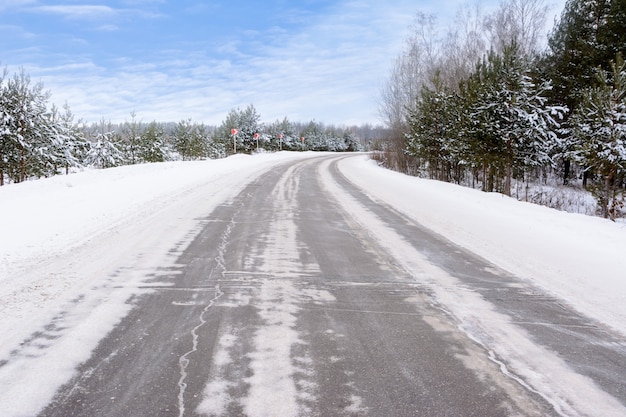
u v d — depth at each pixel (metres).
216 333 3.04
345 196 11.62
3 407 2.13
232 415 2.09
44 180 11.83
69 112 30.23
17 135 19.12
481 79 17.45
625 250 5.86
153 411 2.12
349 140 79.19
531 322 3.39
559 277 4.61
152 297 3.74
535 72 20.45
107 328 3.08
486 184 20.67
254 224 7.32
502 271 4.82
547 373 2.59
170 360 2.64
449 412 2.16
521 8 29.47
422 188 14.03
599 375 2.58
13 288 3.88
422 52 36.00
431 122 22.66
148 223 7.09
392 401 2.24
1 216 7.25
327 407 2.18
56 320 3.20
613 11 18.42
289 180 15.78
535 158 15.45
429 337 3.06
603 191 14.27
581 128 14.22
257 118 44.97
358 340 2.99
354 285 4.21
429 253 5.60
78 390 2.29
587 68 19.19
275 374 2.50
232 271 4.57
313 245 5.89
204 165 21.16
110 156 33.84
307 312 3.49
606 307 3.76
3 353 2.68
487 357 2.78
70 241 5.69
